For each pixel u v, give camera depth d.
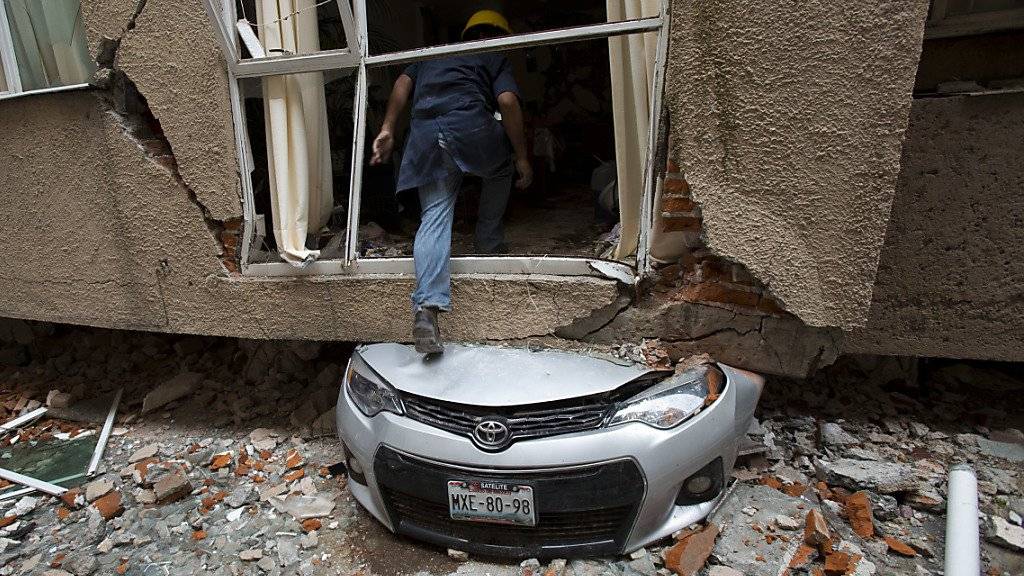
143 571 2.40
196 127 3.10
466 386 2.37
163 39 3.03
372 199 4.55
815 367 2.55
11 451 3.44
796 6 2.15
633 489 2.13
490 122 2.93
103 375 4.29
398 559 2.35
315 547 2.45
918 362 3.45
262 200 3.56
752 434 2.86
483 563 2.28
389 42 5.41
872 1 2.06
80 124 3.31
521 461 2.12
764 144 2.31
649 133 2.52
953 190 2.72
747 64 2.25
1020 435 2.87
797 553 2.19
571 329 2.76
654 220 2.59
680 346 2.68
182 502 2.83
